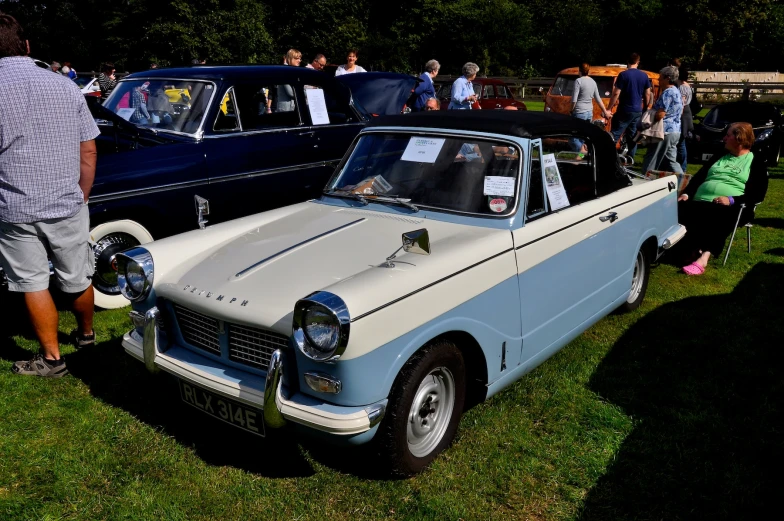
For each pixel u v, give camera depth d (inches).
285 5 1318.9
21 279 151.1
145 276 129.6
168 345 129.8
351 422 104.3
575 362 170.9
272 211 159.8
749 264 258.4
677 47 1534.2
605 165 171.6
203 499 116.7
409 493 118.6
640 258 199.5
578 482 122.6
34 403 147.6
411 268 114.9
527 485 122.0
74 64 1630.2
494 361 133.0
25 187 142.7
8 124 137.9
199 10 1123.9
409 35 1606.8
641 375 164.7
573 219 152.0
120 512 113.0
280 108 242.4
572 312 157.6
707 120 495.2
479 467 126.1
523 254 136.4
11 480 121.2
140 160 201.6
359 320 102.7
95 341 178.9
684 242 259.8
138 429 138.1
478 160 145.1
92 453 129.3
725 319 200.7
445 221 141.1
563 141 155.4
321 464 127.0
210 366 120.8
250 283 120.0
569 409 148.6
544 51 1676.9
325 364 105.4
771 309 209.6
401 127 160.1
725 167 250.1
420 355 116.3
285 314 109.7
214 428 139.6
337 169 167.0
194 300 120.3
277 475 123.8
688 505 116.6
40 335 155.5
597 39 1615.4
